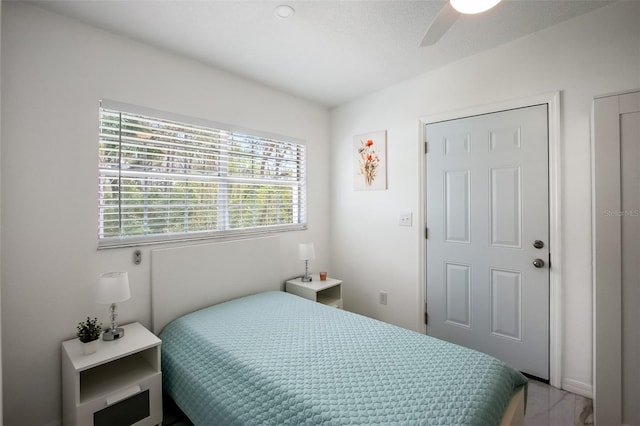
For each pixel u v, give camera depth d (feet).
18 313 5.37
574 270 6.70
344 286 11.14
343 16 6.13
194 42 6.93
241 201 8.82
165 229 7.27
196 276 7.55
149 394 5.60
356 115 10.64
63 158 5.80
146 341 5.78
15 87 5.31
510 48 7.39
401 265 9.59
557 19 6.56
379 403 3.96
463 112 8.15
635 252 5.22
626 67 6.06
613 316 5.41
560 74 6.76
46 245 5.64
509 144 7.51
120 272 6.49
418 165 9.09
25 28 5.40
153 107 6.98
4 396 5.26
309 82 9.27
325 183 11.37
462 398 4.02
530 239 7.27
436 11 6.00
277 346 5.52
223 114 8.30
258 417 4.34
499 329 7.79
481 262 8.04
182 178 7.56
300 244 9.94
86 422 4.91
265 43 7.06
